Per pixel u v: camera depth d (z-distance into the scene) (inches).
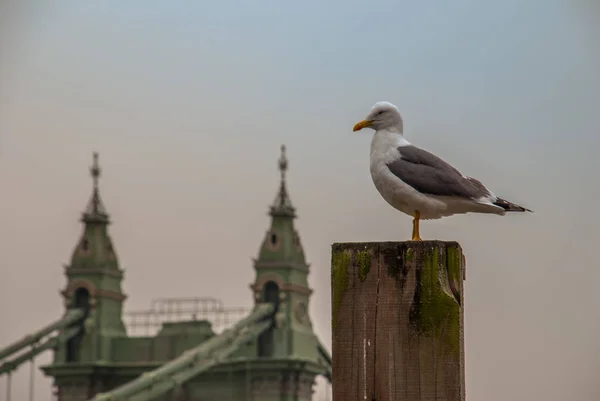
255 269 3764.8
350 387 394.0
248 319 3582.7
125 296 3976.4
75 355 3873.0
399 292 394.3
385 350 392.8
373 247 397.7
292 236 3784.5
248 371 3619.6
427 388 388.5
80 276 3909.9
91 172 3998.5
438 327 390.0
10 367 3666.3
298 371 3678.6
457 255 394.3
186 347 3722.9
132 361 3811.5
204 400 3646.7
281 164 3806.6
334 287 399.5
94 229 3966.5
